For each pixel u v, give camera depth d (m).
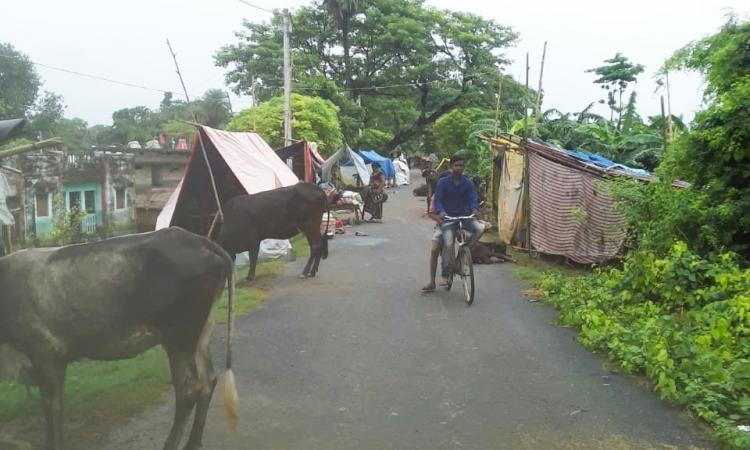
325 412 5.41
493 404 5.55
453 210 9.75
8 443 4.71
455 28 43.72
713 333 6.37
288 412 5.41
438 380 6.18
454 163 9.59
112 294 4.41
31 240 15.37
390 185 43.41
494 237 16.92
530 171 14.24
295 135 29.53
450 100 45.25
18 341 4.43
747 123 8.89
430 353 7.06
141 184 22.25
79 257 4.46
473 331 7.96
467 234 9.73
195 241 4.61
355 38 44.22
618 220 11.48
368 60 44.81
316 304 9.53
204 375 4.59
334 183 32.09
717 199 9.38
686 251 8.53
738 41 9.20
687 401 5.34
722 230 9.16
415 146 72.62
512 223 15.23
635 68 35.47
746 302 6.90
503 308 9.19
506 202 15.84
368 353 7.07
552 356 6.91
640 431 4.96
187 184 12.66
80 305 4.39
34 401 5.49
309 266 11.73
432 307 9.27
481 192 21.53
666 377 5.54
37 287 4.39
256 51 41.06
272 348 7.27
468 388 5.95
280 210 11.29
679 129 13.13
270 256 13.67
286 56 22.42
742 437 4.50
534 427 5.07
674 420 5.17
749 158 9.18
